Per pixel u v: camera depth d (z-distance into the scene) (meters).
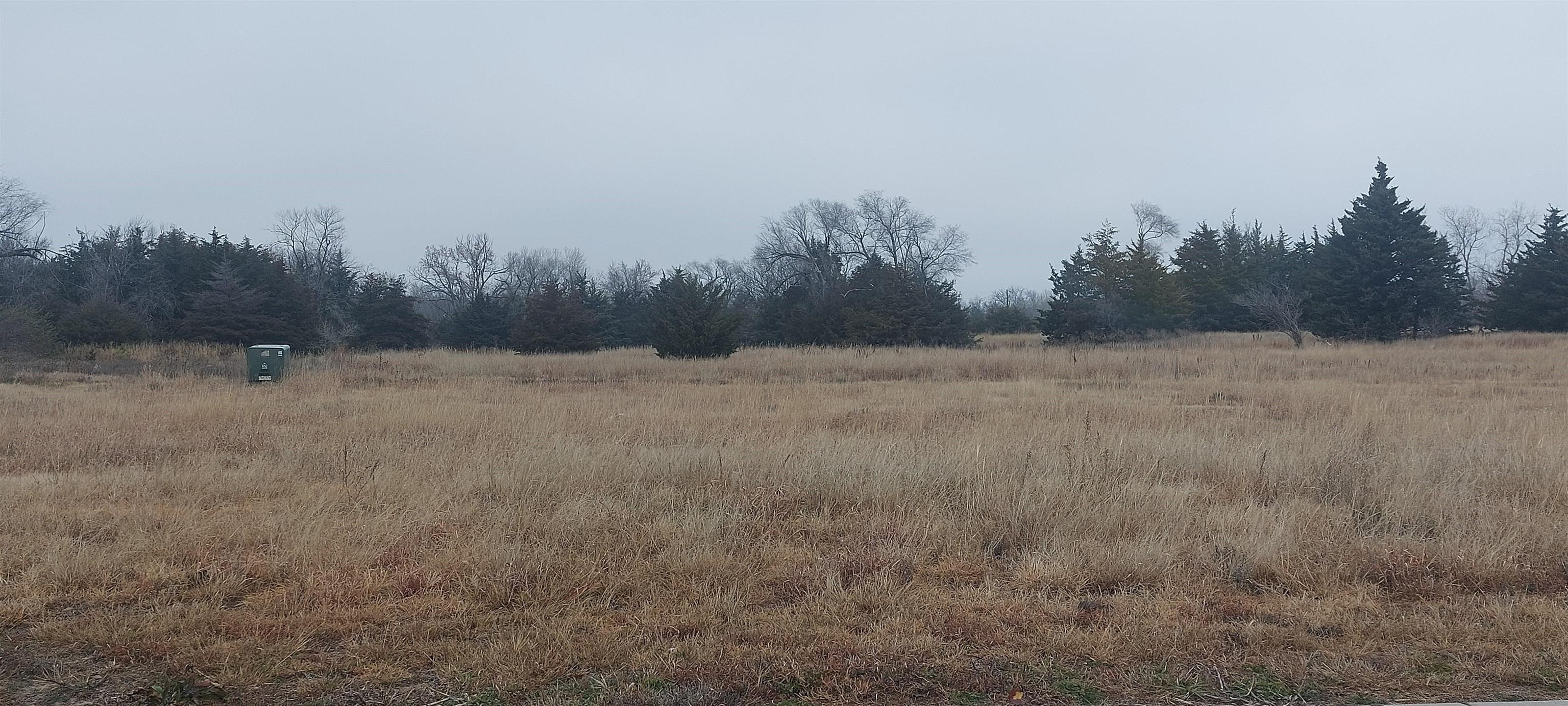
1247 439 11.09
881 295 46.75
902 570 6.18
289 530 6.75
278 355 21.27
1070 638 4.96
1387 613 5.49
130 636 4.88
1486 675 4.59
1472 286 64.81
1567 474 8.61
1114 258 53.66
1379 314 43.38
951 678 4.49
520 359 31.11
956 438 11.49
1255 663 4.72
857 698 4.30
